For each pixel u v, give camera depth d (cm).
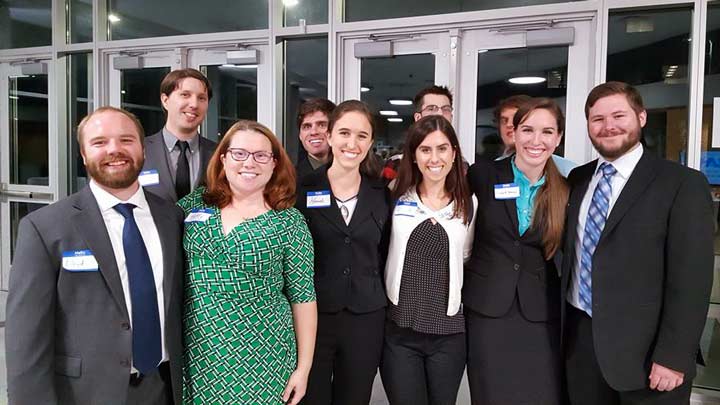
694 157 306
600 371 185
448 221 195
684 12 309
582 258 191
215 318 156
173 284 156
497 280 194
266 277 163
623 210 178
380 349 201
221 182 171
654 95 316
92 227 145
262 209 170
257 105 412
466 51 356
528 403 192
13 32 486
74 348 142
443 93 279
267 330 162
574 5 321
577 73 331
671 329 170
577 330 193
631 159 183
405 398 197
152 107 443
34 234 139
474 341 199
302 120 270
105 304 144
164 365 158
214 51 421
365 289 195
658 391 176
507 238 195
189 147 240
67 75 474
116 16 450
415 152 197
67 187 481
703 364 185
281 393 167
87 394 142
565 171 286
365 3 376
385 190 209
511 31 341
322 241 195
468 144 360
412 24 360
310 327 177
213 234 159
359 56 376
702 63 302
